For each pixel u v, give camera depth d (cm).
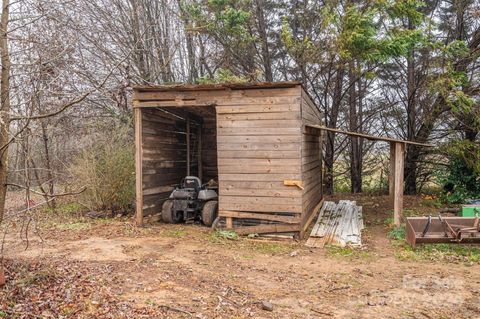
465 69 1291
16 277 457
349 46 1209
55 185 1142
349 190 1694
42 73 449
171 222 943
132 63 1329
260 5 1555
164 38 1481
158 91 858
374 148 1661
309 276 550
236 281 522
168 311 409
